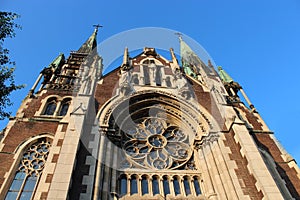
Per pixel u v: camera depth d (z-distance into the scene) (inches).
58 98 1030.4
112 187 693.3
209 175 778.2
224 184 731.4
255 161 729.6
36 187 692.7
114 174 730.2
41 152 794.2
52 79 1180.5
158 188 746.8
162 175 777.6
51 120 898.7
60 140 761.6
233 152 820.0
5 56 598.2
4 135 823.1
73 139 724.0
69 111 893.8
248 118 1086.4
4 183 680.4
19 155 764.6
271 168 848.9
